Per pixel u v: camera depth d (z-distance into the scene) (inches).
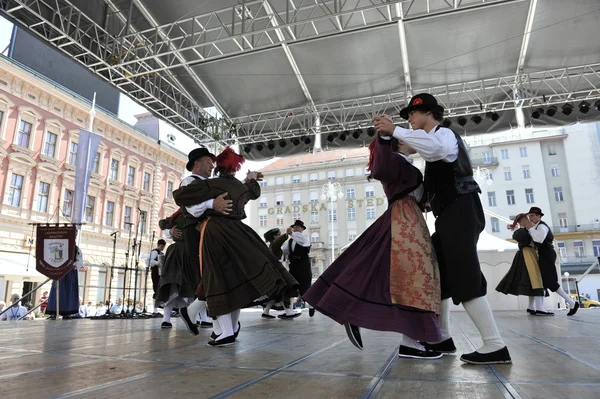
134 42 315.6
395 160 81.7
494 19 305.7
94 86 997.2
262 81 383.2
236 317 114.6
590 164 1386.6
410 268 73.1
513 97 395.2
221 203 104.1
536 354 80.6
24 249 707.4
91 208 848.9
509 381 56.1
